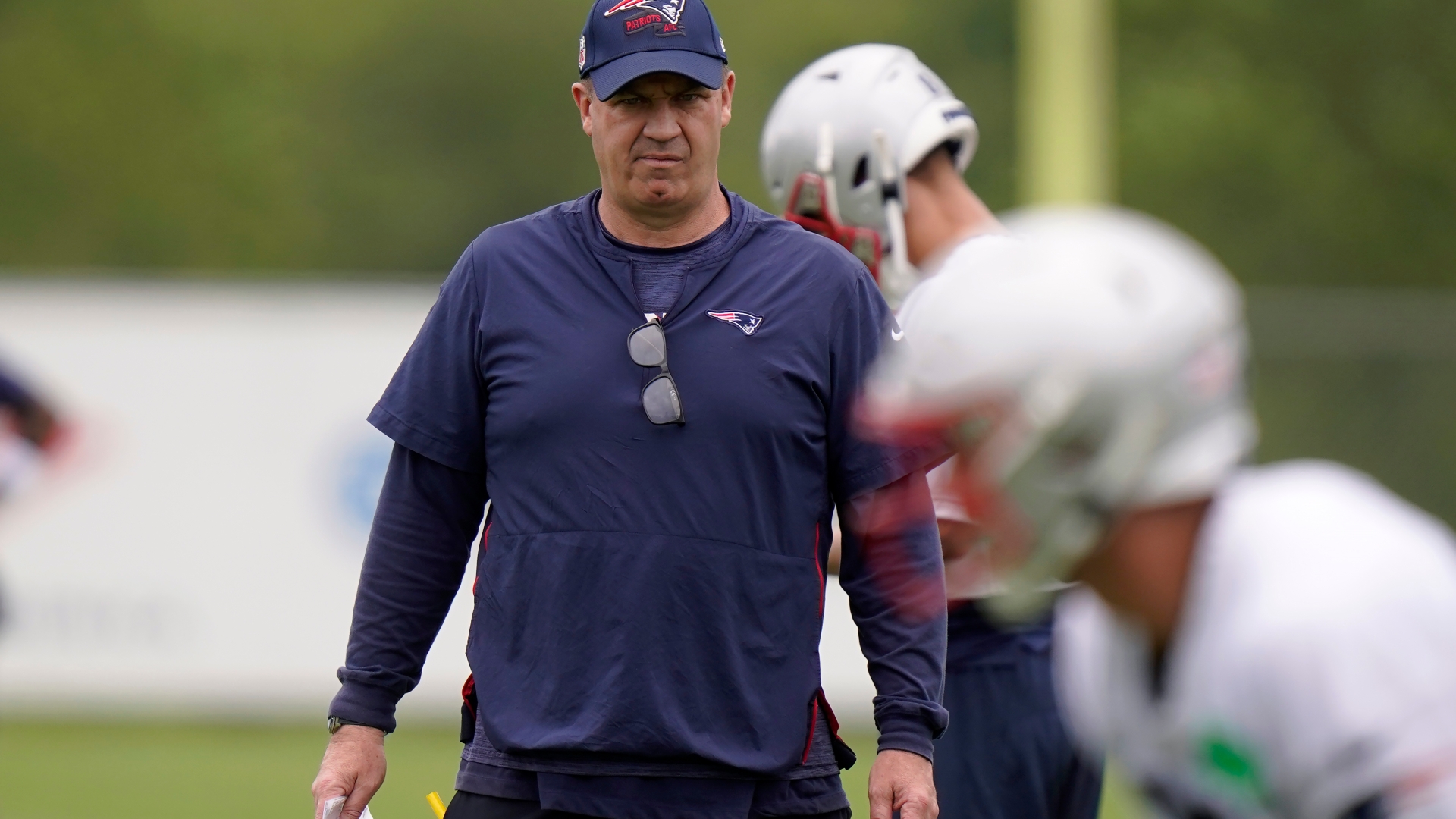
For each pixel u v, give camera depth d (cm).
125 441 3247
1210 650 614
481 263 1151
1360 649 587
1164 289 618
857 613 1143
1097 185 4653
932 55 8356
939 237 1333
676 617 1070
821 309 1117
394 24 8688
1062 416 612
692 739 1062
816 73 1373
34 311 3238
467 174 8750
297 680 3266
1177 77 7281
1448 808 577
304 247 8200
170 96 8019
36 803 2680
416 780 2805
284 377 3284
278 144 8188
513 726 1084
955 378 623
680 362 1095
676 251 1126
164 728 3306
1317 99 7369
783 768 1080
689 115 1113
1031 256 635
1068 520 628
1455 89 7319
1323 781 593
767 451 1091
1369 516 616
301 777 2897
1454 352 3912
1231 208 7212
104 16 8006
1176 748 638
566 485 1091
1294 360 3925
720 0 8419
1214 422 622
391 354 3309
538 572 1091
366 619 1166
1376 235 7188
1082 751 1300
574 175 8856
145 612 3244
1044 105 4622
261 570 3266
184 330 3262
